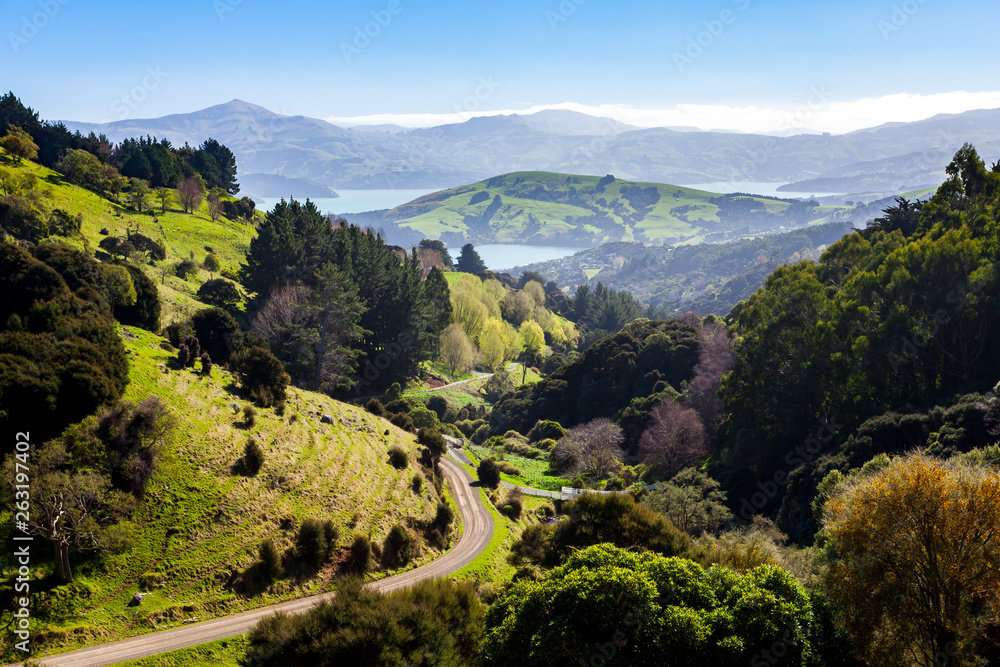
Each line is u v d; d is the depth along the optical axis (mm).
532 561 34344
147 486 33406
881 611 20688
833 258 78875
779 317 63188
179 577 30359
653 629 19266
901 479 21625
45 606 26469
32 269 43000
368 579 36125
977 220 61594
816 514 40406
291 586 32906
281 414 46812
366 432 52594
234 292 83875
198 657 26266
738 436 61031
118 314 52406
